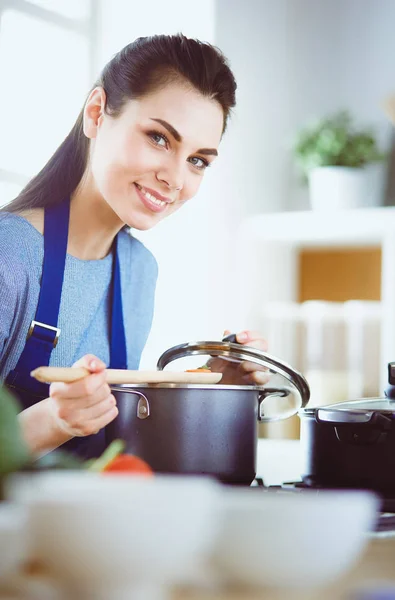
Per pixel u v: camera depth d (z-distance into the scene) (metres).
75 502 0.50
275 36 4.67
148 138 1.68
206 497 0.54
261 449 2.71
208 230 4.23
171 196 1.72
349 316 4.31
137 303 1.97
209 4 4.21
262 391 1.54
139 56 1.70
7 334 1.70
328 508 0.57
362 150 4.20
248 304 4.27
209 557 0.59
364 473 1.33
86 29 3.91
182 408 1.30
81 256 1.86
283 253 4.52
